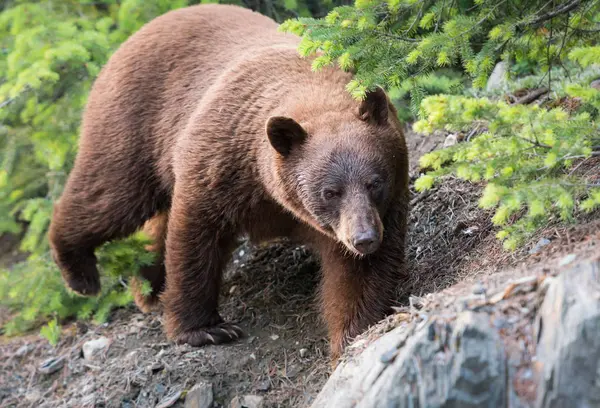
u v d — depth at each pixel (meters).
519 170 7.27
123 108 11.74
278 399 9.65
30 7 14.93
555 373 5.94
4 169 14.80
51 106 14.82
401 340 6.83
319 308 10.52
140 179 11.74
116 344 12.07
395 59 9.20
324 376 9.69
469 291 6.93
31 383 12.38
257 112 9.79
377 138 8.88
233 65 10.72
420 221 11.32
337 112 9.18
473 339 6.33
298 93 9.65
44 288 13.48
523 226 7.89
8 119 15.36
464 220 10.45
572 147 7.07
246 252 13.13
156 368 10.58
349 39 9.13
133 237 12.48
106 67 12.39
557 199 7.05
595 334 5.84
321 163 8.71
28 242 14.51
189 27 11.84
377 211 8.71
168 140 11.30
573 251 7.04
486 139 7.32
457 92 10.32
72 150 14.70
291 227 10.49
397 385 6.52
